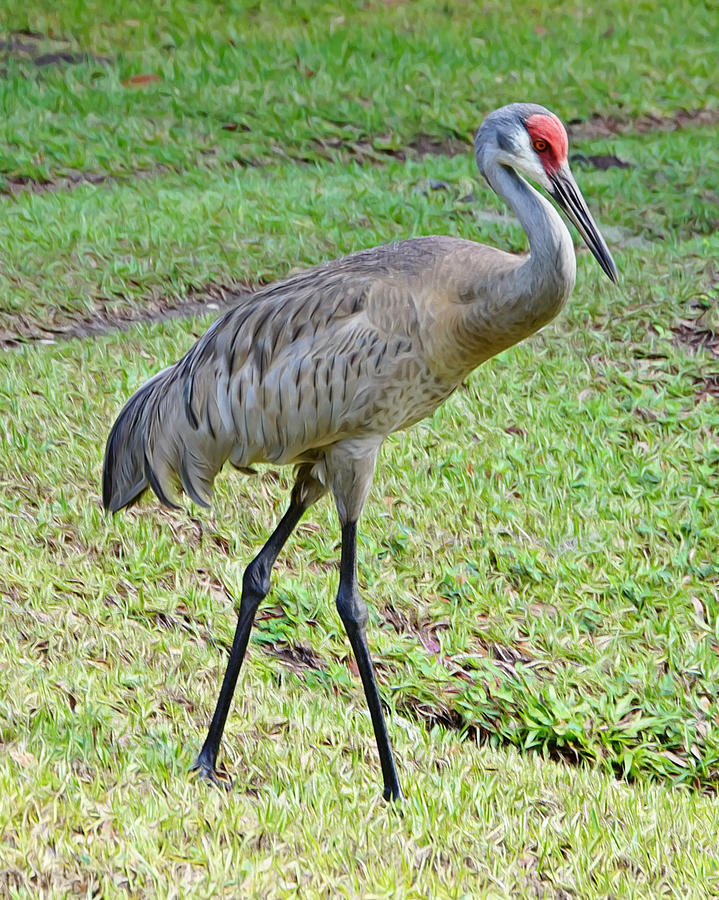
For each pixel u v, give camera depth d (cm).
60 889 702
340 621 1078
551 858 817
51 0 2636
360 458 873
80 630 982
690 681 1101
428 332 843
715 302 1638
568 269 839
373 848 783
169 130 2141
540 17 2759
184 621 1042
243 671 988
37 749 821
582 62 2541
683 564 1223
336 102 2303
